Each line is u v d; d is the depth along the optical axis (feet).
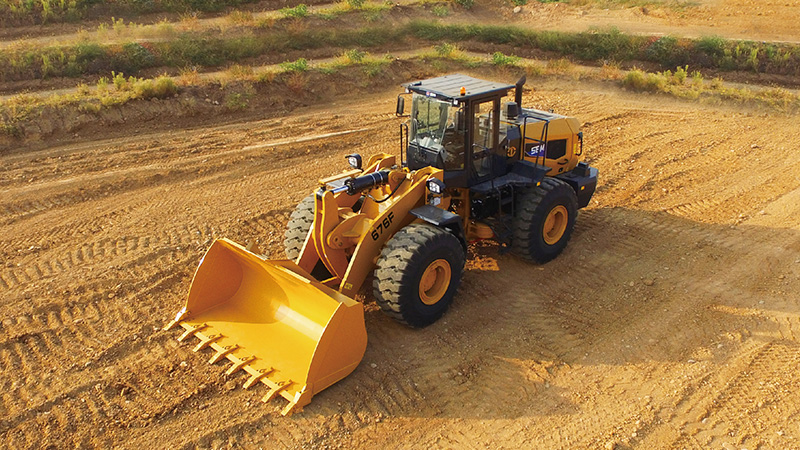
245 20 73.82
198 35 67.97
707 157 43.09
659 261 29.91
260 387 21.33
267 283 24.20
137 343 23.63
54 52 58.03
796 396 21.15
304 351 22.17
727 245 31.30
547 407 20.88
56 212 35.01
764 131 48.57
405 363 22.81
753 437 19.47
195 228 33.06
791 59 69.36
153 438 19.31
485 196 27.89
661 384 21.91
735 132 48.32
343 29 76.07
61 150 43.60
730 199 36.52
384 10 82.28
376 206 25.39
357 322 21.33
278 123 50.75
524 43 78.28
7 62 55.77
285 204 35.88
